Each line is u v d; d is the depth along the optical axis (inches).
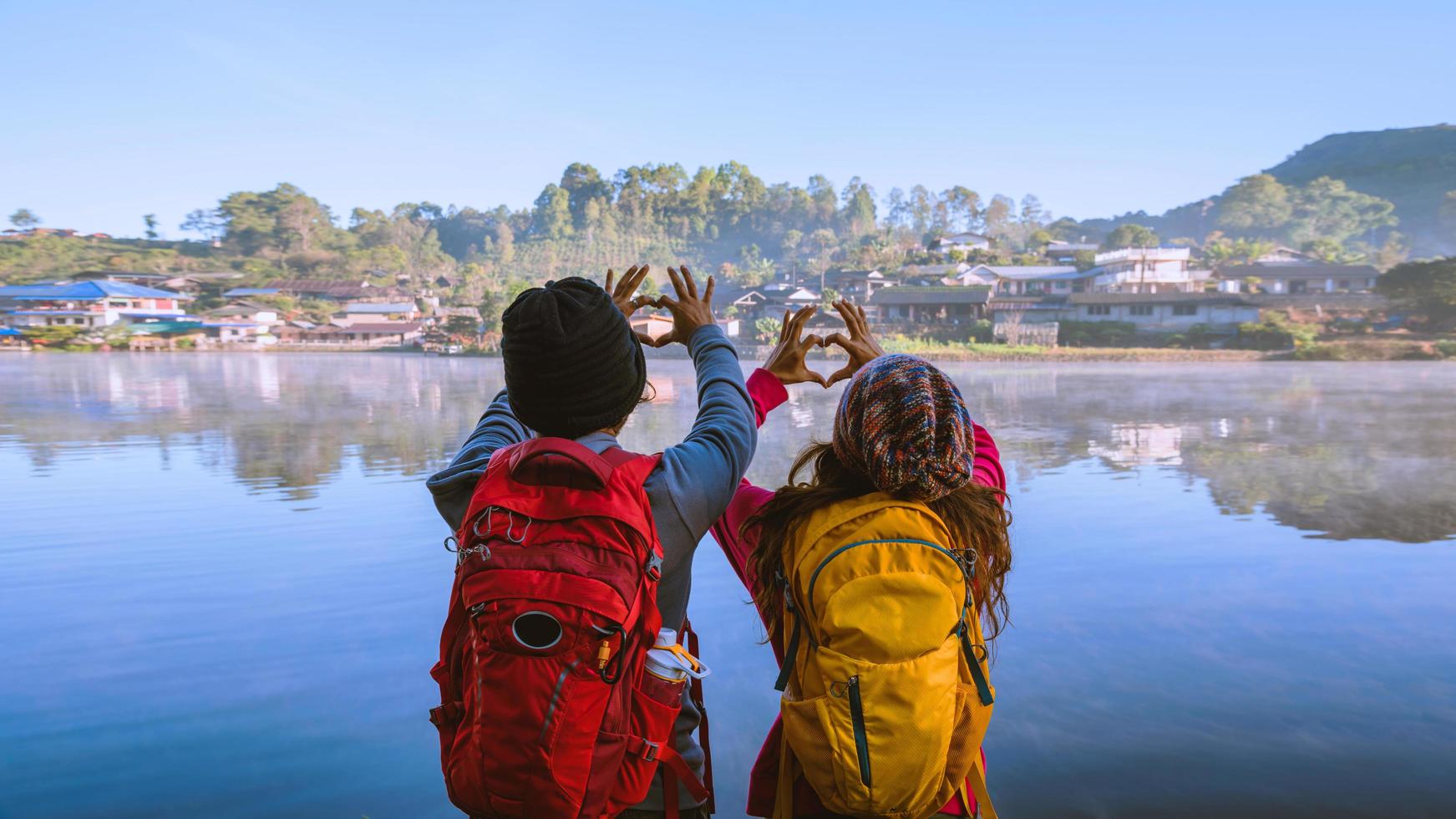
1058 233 7258.9
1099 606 233.1
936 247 4904.0
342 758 147.6
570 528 44.9
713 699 171.3
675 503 47.9
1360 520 363.9
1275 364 2215.8
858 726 47.9
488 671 43.0
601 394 48.4
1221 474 507.2
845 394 54.7
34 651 205.6
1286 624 215.9
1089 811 124.3
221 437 723.4
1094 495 434.3
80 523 365.1
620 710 44.8
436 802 132.1
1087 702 166.7
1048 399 1149.7
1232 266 3189.0
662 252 7657.5
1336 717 157.8
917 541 50.0
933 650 48.8
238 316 3892.7
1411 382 1494.8
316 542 326.3
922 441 50.3
